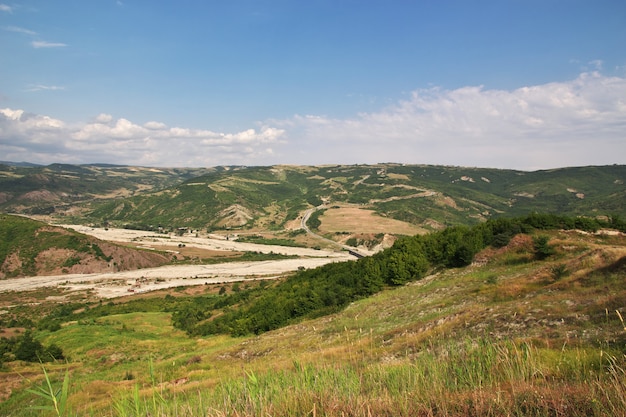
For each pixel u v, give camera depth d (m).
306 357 19.52
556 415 5.40
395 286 42.25
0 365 34.41
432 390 6.59
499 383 6.89
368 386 7.50
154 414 5.67
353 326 30.53
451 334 16.28
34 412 20.27
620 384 5.71
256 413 5.95
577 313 14.26
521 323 15.13
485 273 35.28
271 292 58.81
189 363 30.83
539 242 35.34
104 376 29.47
